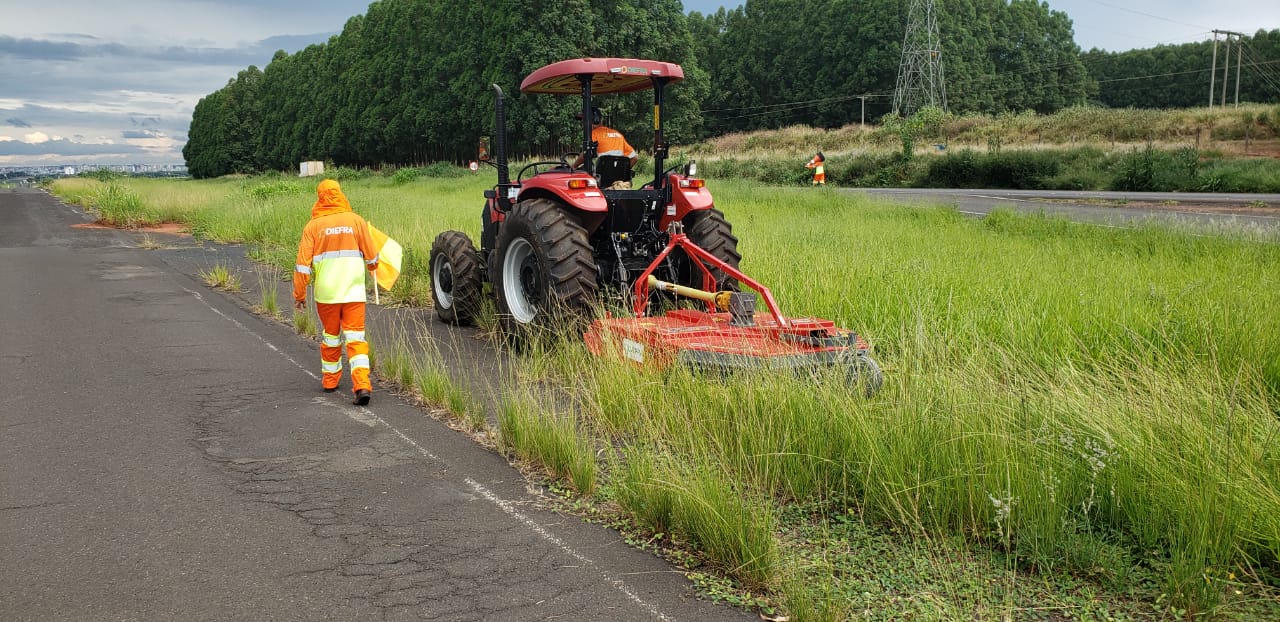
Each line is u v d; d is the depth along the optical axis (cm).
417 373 629
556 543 378
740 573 343
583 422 518
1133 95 13238
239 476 455
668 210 736
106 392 614
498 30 5475
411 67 6400
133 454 487
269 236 1593
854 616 310
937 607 314
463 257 831
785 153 5362
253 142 10475
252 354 738
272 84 9700
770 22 10794
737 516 355
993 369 528
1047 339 629
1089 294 755
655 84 756
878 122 9050
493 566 355
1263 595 317
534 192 743
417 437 521
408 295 1005
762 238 1162
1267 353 575
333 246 603
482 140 815
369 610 319
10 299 1012
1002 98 11056
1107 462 379
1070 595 326
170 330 835
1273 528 333
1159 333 605
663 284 642
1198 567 316
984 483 376
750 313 571
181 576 345
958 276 845
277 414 566
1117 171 2975
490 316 810
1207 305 684
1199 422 404
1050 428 418
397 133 6481
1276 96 11444
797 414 450
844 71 9769
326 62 8119
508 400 531
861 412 431
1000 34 11812
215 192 2605
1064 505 364
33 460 475
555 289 674
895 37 9394
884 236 1269
